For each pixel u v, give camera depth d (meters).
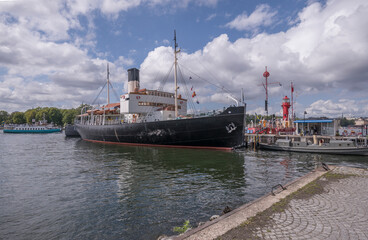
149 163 19.97
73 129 69.88
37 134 90.06
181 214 8.84
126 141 36.53
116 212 9.15
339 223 5.72
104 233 7.47
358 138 30.23
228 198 10.58
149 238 7.09
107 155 25.58
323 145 26.89
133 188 12.44
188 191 11.72
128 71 45.34
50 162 21.66
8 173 16.67
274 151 29.23
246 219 5.99
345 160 22.41
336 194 8.08
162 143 31.89
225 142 27.62
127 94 37.03
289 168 17.92
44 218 8.67
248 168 17.69
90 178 14.88
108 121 43.62
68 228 7.85
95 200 10.60
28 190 12.25
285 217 6.09
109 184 13.34
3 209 9.59
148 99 38.59
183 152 26.38
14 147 37.16
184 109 43.16
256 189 11.98
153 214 8.88
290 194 8.08
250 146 33.47
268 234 5.14
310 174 11.31
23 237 7.32
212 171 16.58
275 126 47.88
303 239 4.91
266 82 43.72
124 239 7.07
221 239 4.93
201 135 28.44
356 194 8.07
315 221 5.84
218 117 27.14
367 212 6.44
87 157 24.58
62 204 10.12
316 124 38.94
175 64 32.75
